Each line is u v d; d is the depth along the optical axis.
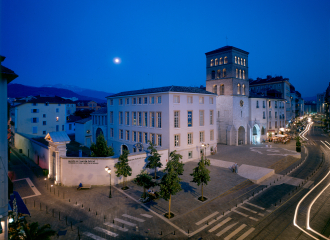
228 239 16.36
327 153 48.84
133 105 44.53
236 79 55.12
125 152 27.39
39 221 19.08
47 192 26.05
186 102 39.59
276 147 53.53
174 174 20.09
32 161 42.06
